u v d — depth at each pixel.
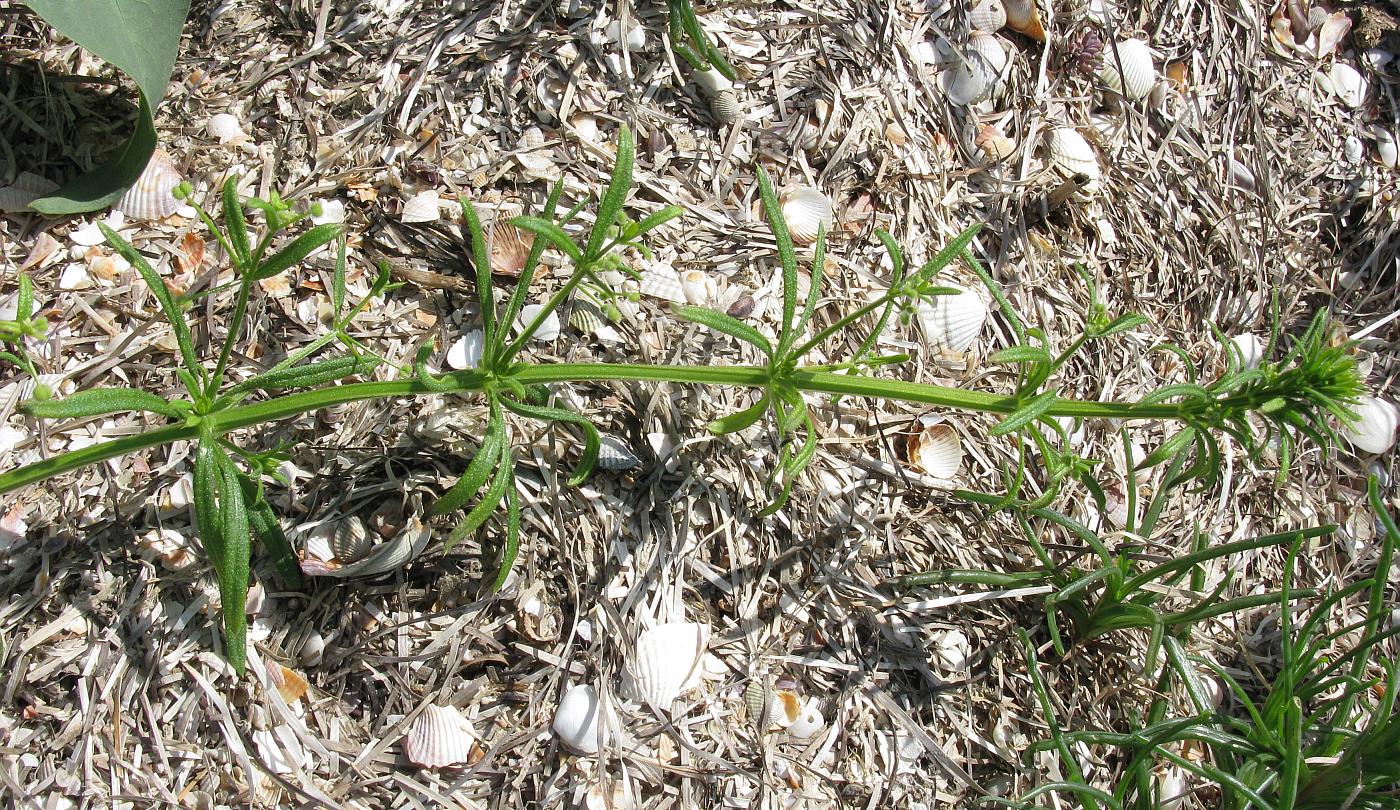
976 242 0.38
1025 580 0.34
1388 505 0.40
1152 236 0.41
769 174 0.37
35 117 0.33
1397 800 0.30
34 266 0.32
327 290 0.33
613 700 0.31
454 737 0.30
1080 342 0.28
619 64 0.36
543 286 0.34
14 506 0.30
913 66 0.39
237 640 0.26
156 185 0.33
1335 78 0.46
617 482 0.33
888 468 0.35
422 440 0.32
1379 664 0.37
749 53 0.38
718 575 0.33
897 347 0.36
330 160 0.34
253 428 0.31
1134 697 0.35
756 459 0.34
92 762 0.29
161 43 0.32
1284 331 0.42
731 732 0.32
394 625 0.31
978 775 0.33
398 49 0.36
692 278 0.35
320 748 0.30
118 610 0.30
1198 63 0.44
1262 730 0.31
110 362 0.32
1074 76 0.42
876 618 0.33
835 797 0.32
